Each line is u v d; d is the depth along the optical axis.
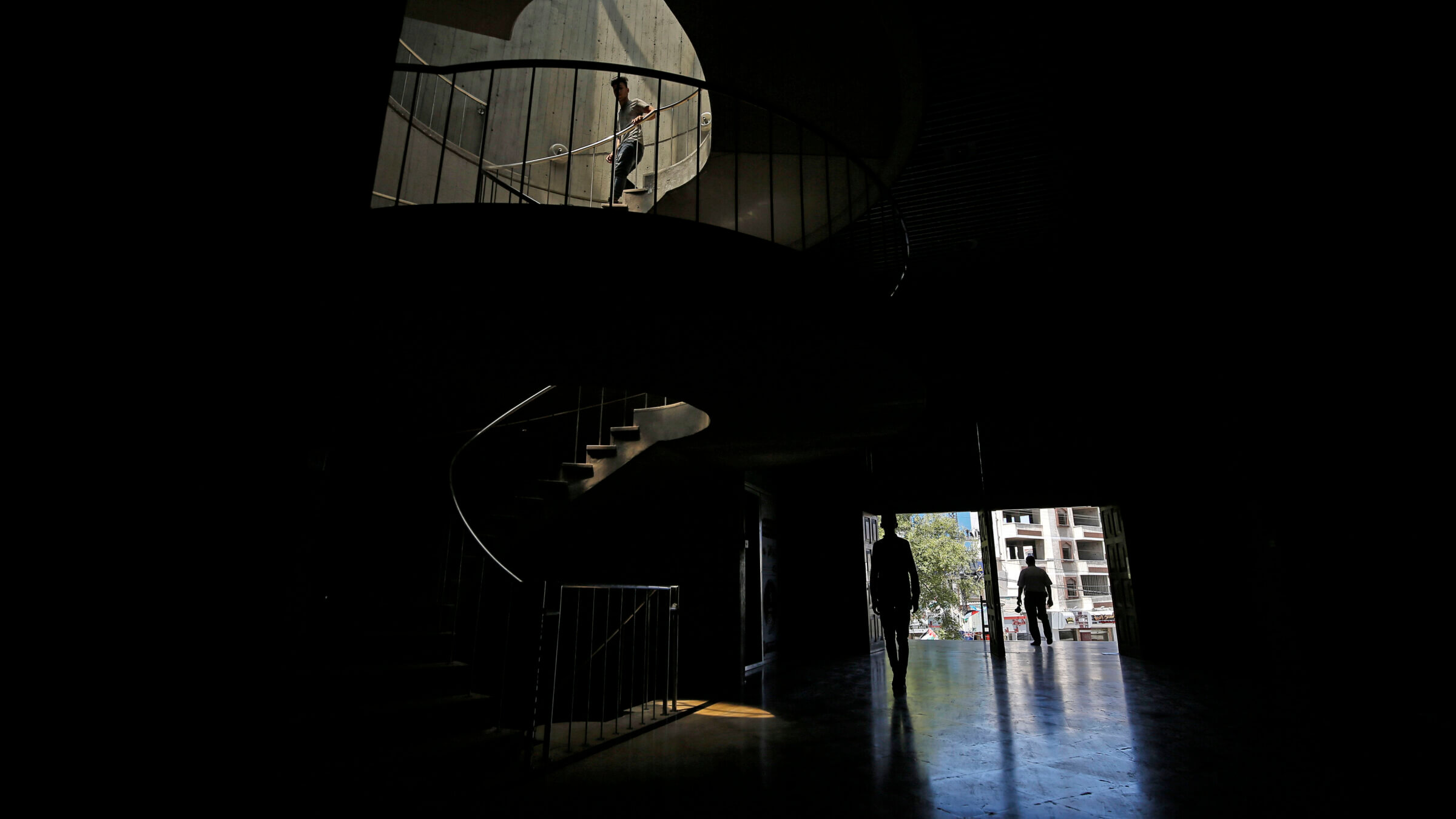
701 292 3.33
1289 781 3.07
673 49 7.66
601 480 6.01
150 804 0.91
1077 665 7.91
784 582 9.66
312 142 1.22
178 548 0.97
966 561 28.16
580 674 5.99
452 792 2.83
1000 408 9.61
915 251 6.72
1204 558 8.14
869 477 10.03
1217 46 4.02
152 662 0.93
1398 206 4.54
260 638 1.05
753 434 5.72
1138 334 8.23
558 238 3.20
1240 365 7.09
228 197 1.08
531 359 4.17
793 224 6.63
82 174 0.92
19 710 0.82
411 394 4.74
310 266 1.19
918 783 3.06
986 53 4.24
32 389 0.86
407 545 4.93
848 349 3.99
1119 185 5.51
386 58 1.36
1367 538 5.44
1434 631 4.90
